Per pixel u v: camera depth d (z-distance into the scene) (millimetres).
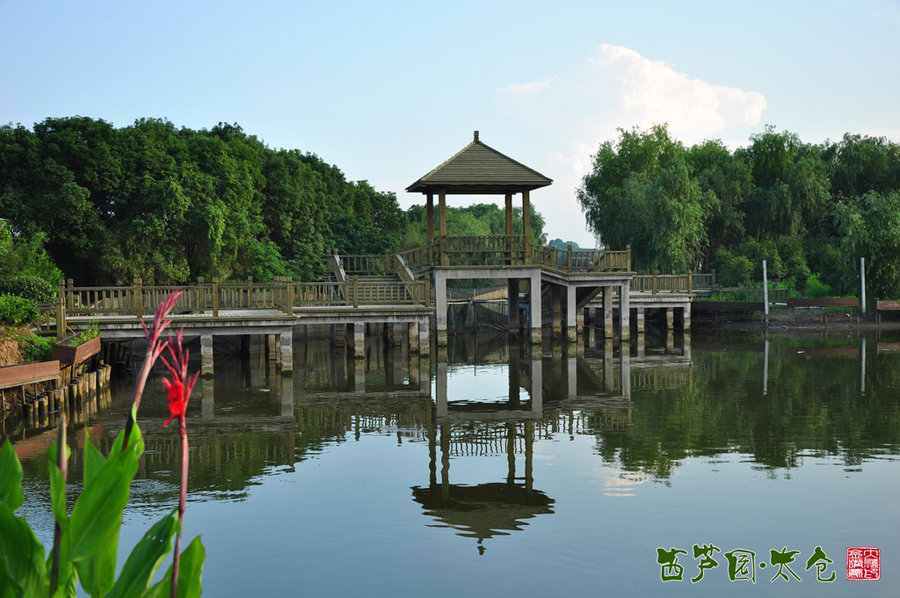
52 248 33344
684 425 15086
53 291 21219
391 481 11258
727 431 14430
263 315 22141
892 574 7645
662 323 40219
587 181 52375
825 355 26547
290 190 46094
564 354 28078
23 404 15875
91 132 33594
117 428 14914
